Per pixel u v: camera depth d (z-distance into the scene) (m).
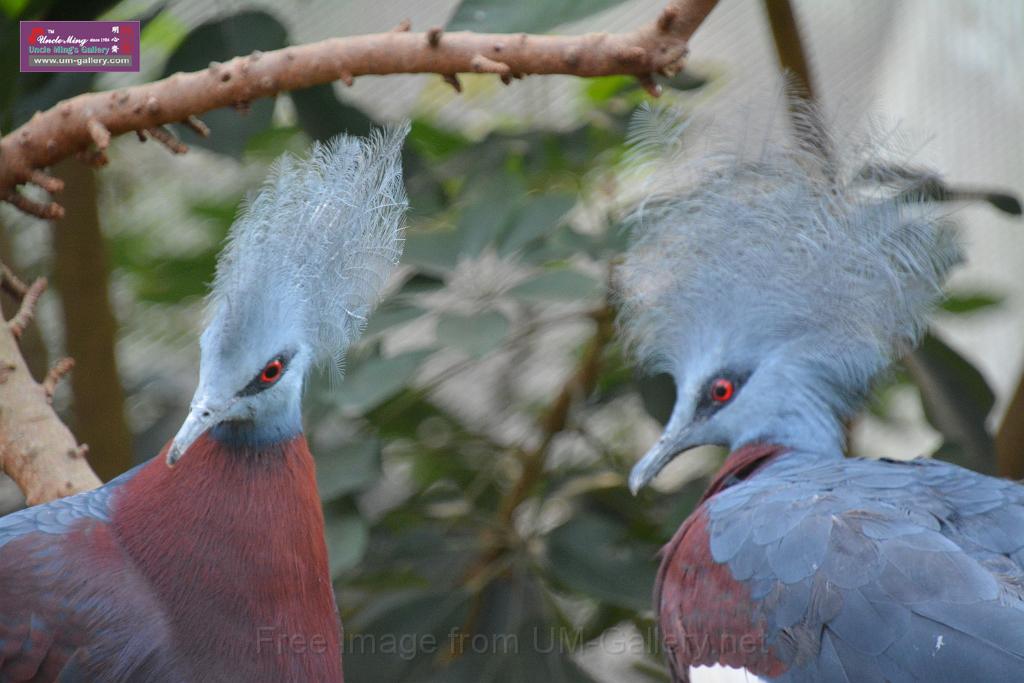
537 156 8.91
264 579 5.26
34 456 5.69
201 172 10.65
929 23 15.24
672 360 7.93
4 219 9.74
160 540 5.20
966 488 6.26
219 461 5.30
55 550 5.17
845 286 7.22
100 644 5.06
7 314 9.36
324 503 7.67
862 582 5.69
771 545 6.10
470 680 8.52
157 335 10.36
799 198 7.26
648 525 9.38
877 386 7.75
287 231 5.40
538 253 7.91
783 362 7.51
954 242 7.43
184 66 7.30
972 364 8.04
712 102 9.53
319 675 5.45
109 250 9.88
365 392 7.42
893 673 5.48
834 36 14.77
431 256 7.76
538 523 9.24
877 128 7.25
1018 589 5.59
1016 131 14.84
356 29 10.69
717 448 10.65
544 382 10.93
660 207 7.62
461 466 9.66
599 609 9.46
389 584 8.64
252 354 5.18
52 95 7.38
